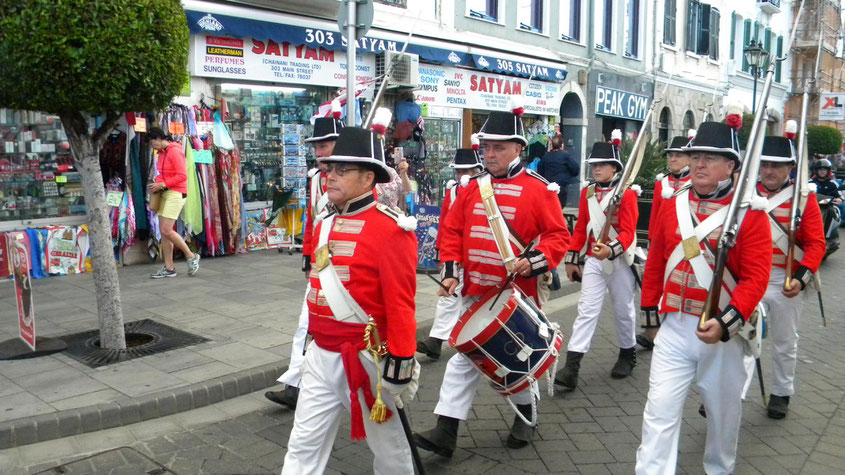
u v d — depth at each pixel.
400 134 12.35
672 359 3.55
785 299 4.95
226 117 10.24
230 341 6.18
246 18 10.04
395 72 11.89
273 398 4.97
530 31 16.02
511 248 4.21
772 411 5.11
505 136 4.22
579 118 18.11
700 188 3.52
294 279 8.75
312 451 3.26
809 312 8.52
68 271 8.87
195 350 5.92
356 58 11.88
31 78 4.91
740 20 26.69
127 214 9.16
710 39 24.52
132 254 9.50
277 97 10.97
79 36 4.86
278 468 4.17
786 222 4.91
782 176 4.91
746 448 4.58
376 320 3.18
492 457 4.39
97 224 5.72
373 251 3.12
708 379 3.54
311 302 3.26
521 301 4.04
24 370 5.37
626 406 5.29
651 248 3.77
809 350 6.89
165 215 8.62
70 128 5.54
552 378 4.17
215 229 10.12
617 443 4.62
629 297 5.81
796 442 4.69
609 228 5.53
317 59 11.27
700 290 3.47
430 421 4.93
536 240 4.32
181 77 5.57
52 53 4.82
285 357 5.78
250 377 5.36
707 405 3.61
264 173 10.97
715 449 3.71
